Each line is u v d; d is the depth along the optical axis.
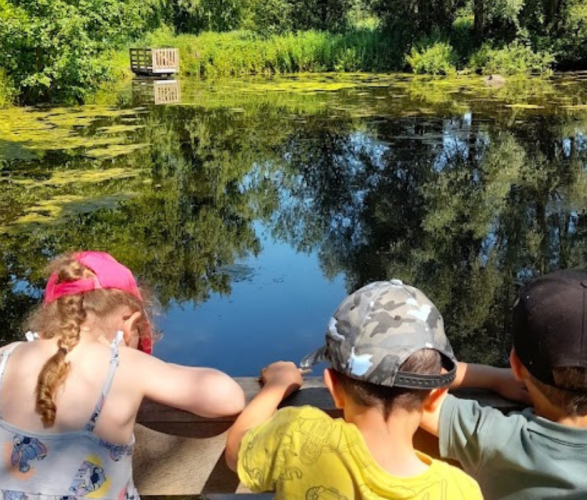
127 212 7.12
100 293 1.27
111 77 17.17
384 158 9.77
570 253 6.05
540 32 22.61
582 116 12.82
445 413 1.21
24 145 10.32
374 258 6.02
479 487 1.09
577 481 1.11
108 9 15.50
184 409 1.28
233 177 8.73
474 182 8.41
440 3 22.95
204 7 30.05
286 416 1.11
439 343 1.04
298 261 5.97
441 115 13.40
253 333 4.58
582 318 1.08
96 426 1.21
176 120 13.12
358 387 1.03
